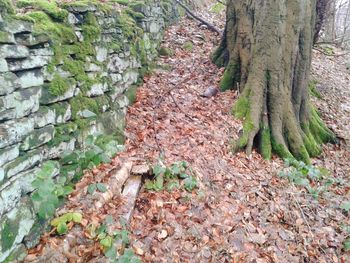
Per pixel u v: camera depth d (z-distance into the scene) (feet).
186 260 11.30
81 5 13.25
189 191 13.88
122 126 16.19
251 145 19.26
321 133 24.20
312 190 16.69
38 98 10.03
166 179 13.98
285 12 21.12
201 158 16.15
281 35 21.06
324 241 14.17
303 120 23.25
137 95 19.45
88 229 10.28
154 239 11.50
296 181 17.19
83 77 12.98
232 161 17.33
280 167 18.78
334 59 44.19
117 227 10.84
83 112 12.17
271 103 21.06
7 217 8.48
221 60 25.18
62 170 11.12
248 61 22.15
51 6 11.64
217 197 14.44
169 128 17.54
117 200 11.91
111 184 12.13
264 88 21.11
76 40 12.86
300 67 22.61
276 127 20.67
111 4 19.22
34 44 9.71
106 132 14.48
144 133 16.49
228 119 20.06
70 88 11.89
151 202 12.76
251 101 20.74
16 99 8.90
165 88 21.30
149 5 22.86
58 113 11.07
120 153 14.28
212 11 38.58
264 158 19.38
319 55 42.80
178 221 12.52
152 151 15.37
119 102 16.71
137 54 20.27
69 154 11.41
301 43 22.44
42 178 9.19
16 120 8.93
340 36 45.57
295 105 22.66
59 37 11.55
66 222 10.27
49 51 10.71
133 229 11.52
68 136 11.62
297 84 22.71
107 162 12.37
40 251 9.28
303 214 15.15
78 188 11.54
